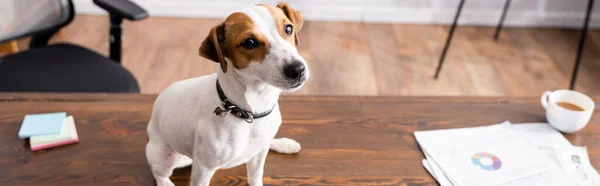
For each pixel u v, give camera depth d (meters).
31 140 1.08
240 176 1.05
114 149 1.09
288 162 1.08
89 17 3.03
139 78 2.42
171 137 0.92
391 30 3.03
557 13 3.04
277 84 0.79
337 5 3.08
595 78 2.50
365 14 3.10
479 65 2.63
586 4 2.99
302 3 3.05
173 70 2.50
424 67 2.61
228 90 0.84
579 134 1.18
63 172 1.03
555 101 1.25
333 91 2.35
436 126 1.20
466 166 1.06
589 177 1.04
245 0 3.08
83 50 1.65
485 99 1.31
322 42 2.83
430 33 3.00
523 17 3.07
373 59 2.67
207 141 0.86
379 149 1.12
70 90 1.45
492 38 2.94
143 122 1.17
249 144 0.90
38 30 1.63
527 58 2.70
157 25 2.97
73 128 1.12
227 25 0.81
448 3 3.06
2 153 1.07
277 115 0.92
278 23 0.82
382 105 1.27
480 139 1.15
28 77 1.48
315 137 1.15
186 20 3.06
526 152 1.10
